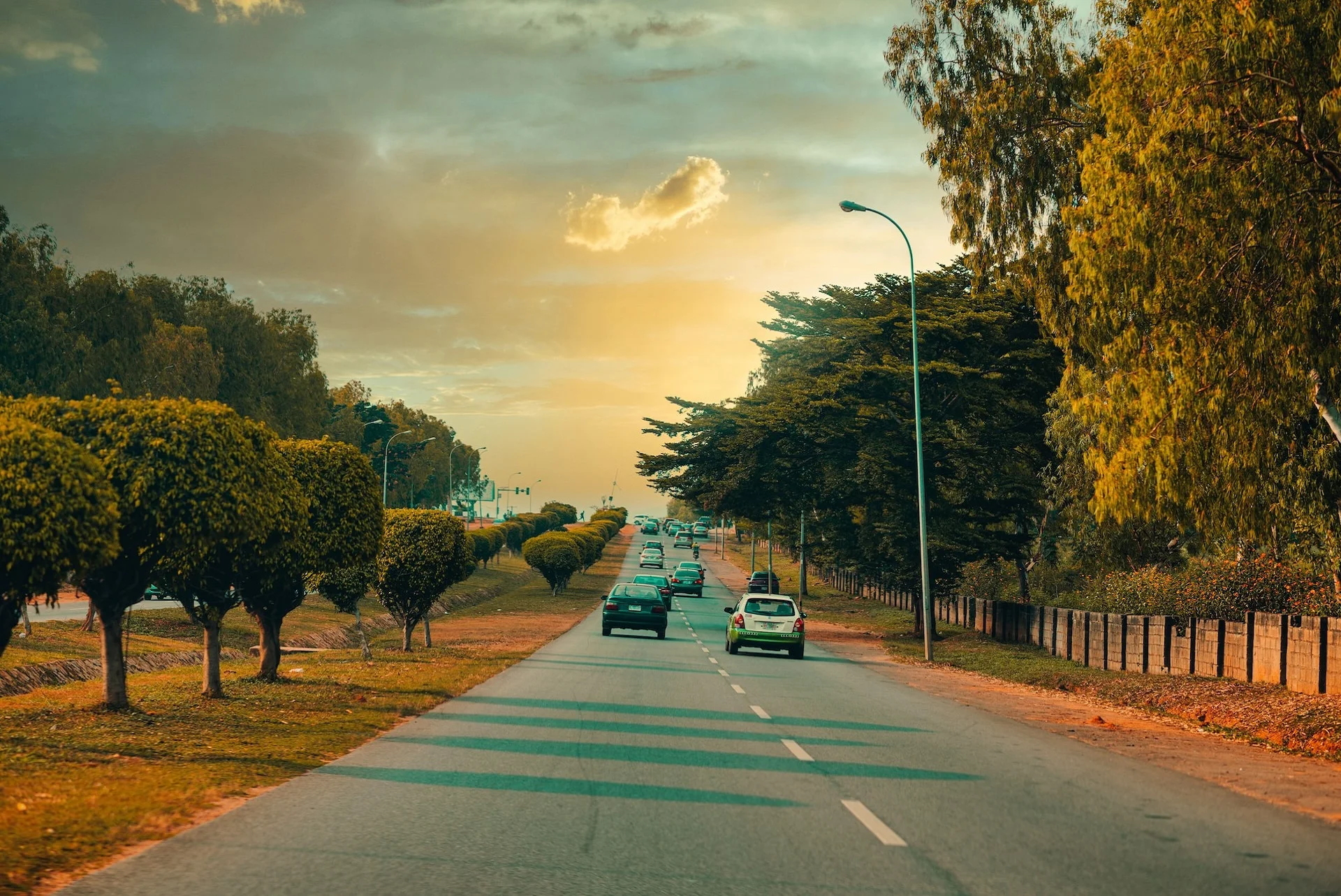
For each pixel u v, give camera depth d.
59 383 56.50
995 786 10.54
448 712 15.95
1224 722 17.72
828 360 44.91
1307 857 7.67
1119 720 18.33
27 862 6.74
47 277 59.69
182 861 6.94
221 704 16.45
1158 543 38.38
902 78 30.73
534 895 6.26
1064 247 27.91
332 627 40.75
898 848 7.70
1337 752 14.28
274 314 81.38
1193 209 15.01
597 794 9.57
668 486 44.94
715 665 26.81
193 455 14.07
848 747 13.12
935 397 42.19
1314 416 19.59
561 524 155.25
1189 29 15.28
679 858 7.27
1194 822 8.90
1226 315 15.16
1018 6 29.50
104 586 14.73
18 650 23.95
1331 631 18.44
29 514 11.27
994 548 40.44
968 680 26.38
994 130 28.84
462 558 31.20
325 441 19.94
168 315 72.06
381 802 9.00
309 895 6.15
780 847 7.64
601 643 34.19
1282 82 14.80
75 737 12.55
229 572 17.33
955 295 43.06
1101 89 17.33
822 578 99.12
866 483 40.69
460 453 180.00
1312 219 14.75
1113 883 6.80
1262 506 16.62
